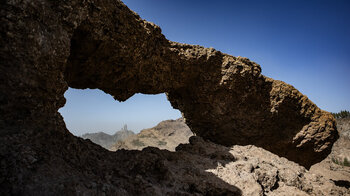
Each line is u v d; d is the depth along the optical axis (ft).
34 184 10.21
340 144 174.91
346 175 80.94
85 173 14.43
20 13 14.84
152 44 31.19
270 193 25.64
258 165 29.73
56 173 11.98
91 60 27.12
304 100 45.34
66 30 19.11
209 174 23.50
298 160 48.52
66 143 15.96
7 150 11.28
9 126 13.25
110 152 21.43
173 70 36.96
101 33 24.29
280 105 43.57
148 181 18.31
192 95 43.96
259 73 42.68
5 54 14.15
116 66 29.55
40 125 15.14
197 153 31.58
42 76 16.49
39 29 16.14
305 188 28.60
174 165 24.02
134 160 20.27
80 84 32.09
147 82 34.78
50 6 17.28
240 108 43.65
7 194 9.48
